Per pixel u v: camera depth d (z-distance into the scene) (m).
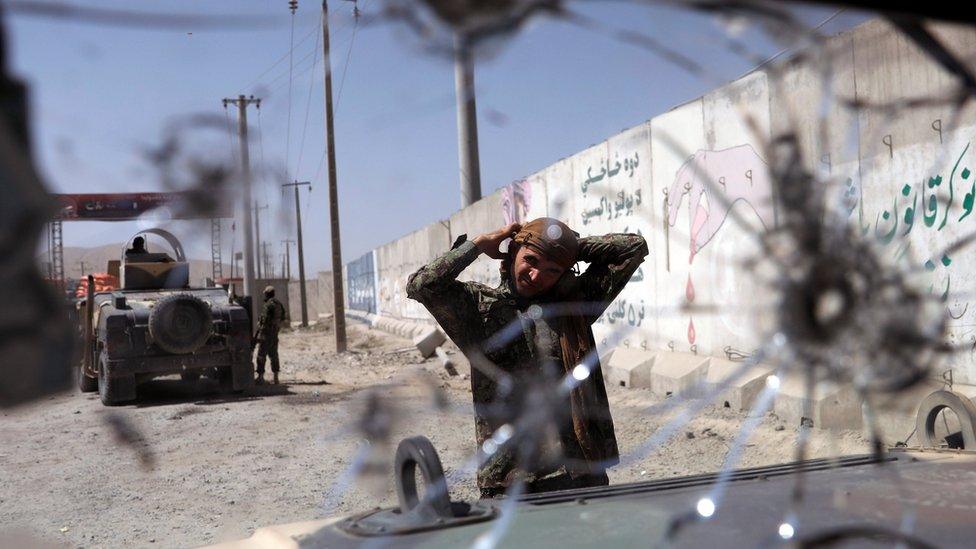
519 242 2.29
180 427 7.91
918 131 5.34
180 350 9.62
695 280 8.30
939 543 0.91
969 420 2.14
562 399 2.20
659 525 1.04
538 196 13.46
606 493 1.27
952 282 5.04
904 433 4.41
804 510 1.08
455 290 2.32
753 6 0.46
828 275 0.64
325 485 5.26
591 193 11.28
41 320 0.44
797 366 0.65
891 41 4.78
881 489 1.18
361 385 11.47
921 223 5.32
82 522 4.63
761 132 0.66
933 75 4.48
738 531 0.99
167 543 4.18
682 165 8.59
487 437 2.25
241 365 10.32
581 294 2.34
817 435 5.16
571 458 2.19
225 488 5.38
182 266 11.19
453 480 4.98
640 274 9.81
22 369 0.43
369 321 35.19
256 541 1.11
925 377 0.64
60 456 6.62
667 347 9.09
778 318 0.66
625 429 6.65
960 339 4.91
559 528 1.05
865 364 0.64
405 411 6.41
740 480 1.32
